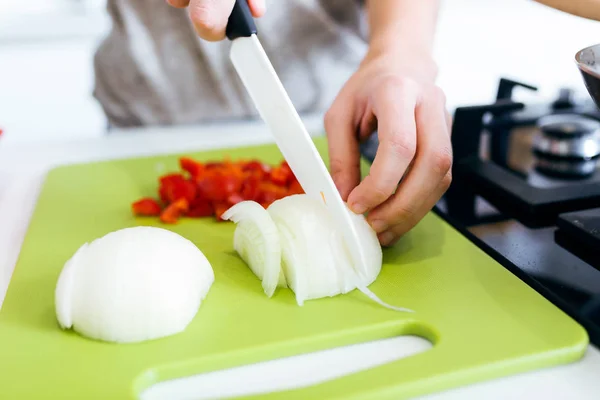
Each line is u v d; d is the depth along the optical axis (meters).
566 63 1.37
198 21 0.62
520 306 0.61
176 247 0.61
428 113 0.67
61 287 0.58
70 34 1.71
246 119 1.24
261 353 0.56
